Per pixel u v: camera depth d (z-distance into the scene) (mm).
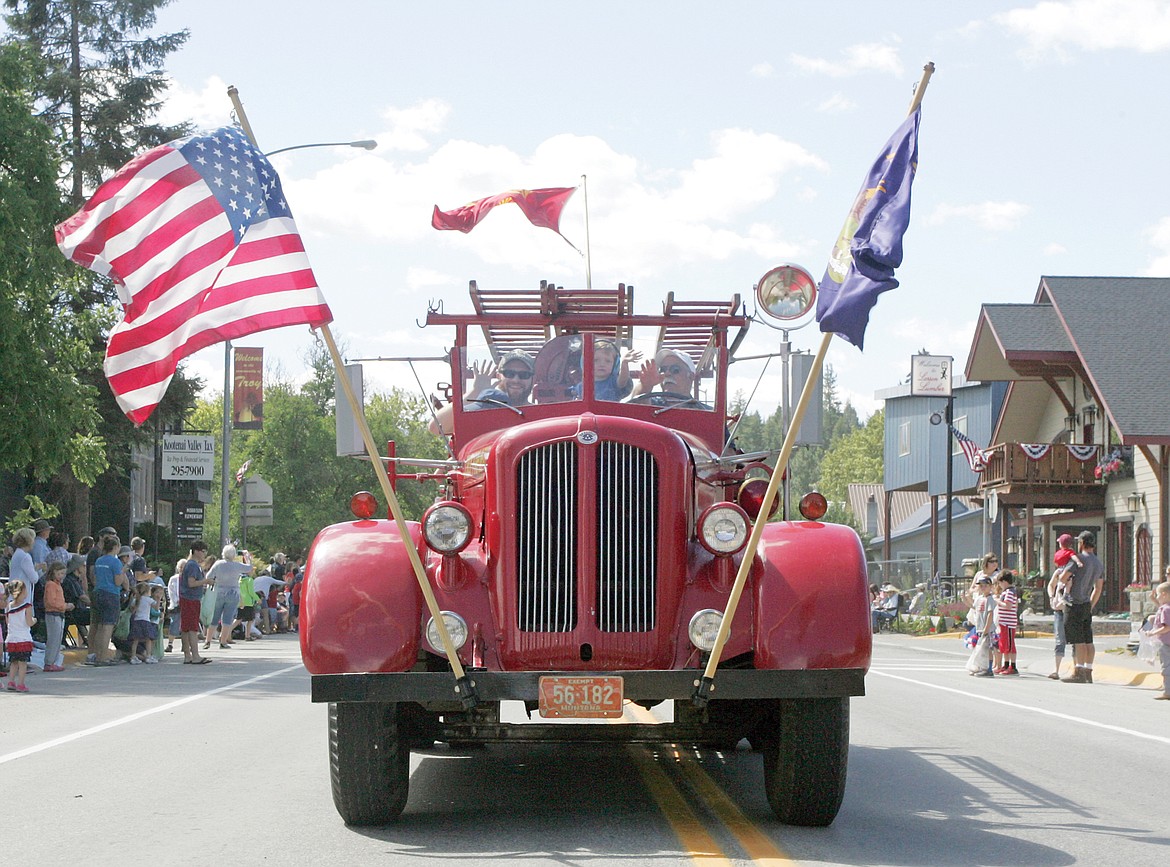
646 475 11695
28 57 43062
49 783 14750
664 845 11148
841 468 190125
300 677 29906
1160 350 57938
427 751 16578
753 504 13789
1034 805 13500
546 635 11523
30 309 40969
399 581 11688
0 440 40219
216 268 12344
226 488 63938
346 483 113875
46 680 29078
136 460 83062
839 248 11875
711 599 11766
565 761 16016
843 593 11484
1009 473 62531
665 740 12211
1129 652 39750
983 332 66875
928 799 13789
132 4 66562
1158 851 11234
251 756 16844
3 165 41625
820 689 11156
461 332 15070
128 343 12258
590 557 11578
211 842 11453
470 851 10945
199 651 41125
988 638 33312
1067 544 32062
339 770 11664
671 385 14953
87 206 12328
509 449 11719
